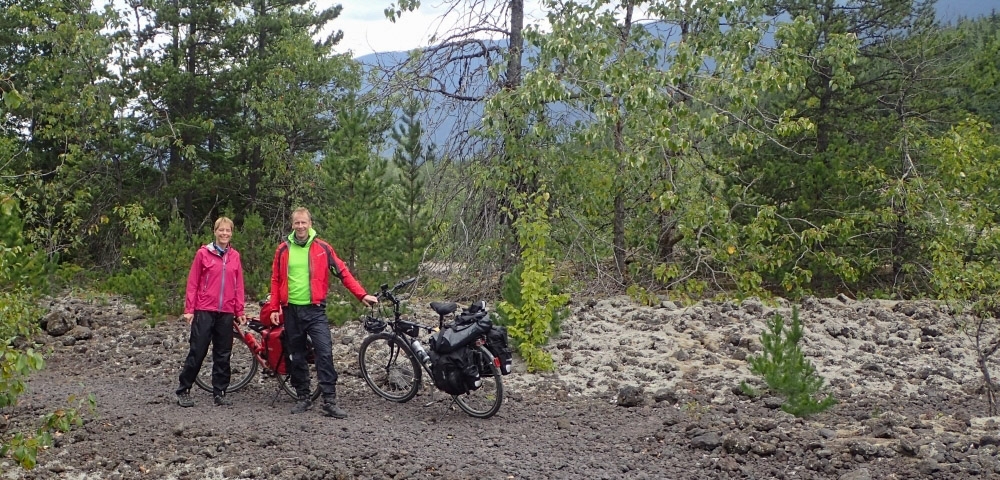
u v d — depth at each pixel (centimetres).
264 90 2127
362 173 1288
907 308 1208
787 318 1148
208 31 2223
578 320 1139
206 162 2259
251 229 1427
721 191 1391
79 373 924
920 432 647
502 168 1306
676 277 1368
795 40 1291
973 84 1667
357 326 1117
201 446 633
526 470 586
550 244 1373
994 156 1477
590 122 1302
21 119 2283
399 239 1299
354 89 2086
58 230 2020
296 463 595
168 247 1245
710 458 610
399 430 684
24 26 2377
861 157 1584
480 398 777
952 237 1288
